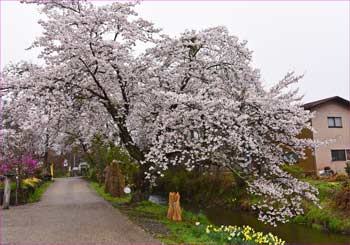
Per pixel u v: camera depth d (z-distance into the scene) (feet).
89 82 40.52
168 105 36.47
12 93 36.83
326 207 46.57
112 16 36.29
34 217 35.55
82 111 43.06
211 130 33.24
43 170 102.42
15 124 41.34
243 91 36.17
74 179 130.41
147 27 39.88
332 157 82.12
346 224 41.06
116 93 42.27
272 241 28.99
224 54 40.29
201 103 32.96
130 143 43.19
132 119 41.47
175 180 75.87
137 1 38.40
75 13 37.24
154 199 70.03
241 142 32.09
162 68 41.29
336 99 85.15
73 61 37.47
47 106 37.83
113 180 61.11
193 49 41.09
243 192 59.52
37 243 24.14
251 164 35.99
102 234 27.32
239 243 26.71
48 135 46.73
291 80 41.39
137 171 51.06
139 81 40.04
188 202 68.44
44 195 63.36
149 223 33.04
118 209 42.24
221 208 60.18
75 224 31.45
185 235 28.27
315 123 82.58
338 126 84.58
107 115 45.52
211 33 39.63
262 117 34.22
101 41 35.81
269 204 36.17
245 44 40.81
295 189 33.83
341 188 48.34
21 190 50.49
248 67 39.29
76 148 98.78
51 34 36.96
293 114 34.88
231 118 32.83
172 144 35.45
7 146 49.34
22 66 38.42
